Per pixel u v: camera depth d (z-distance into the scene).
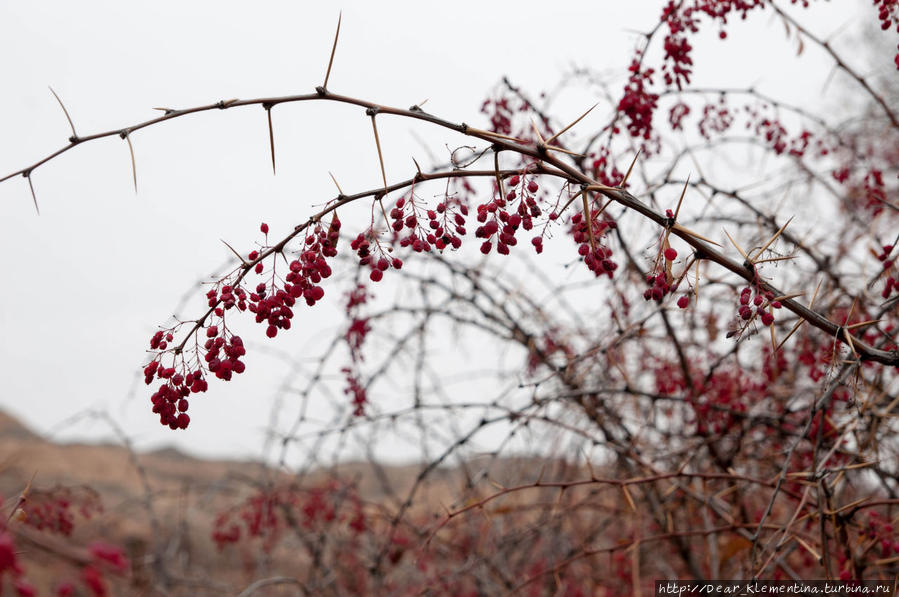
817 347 3.81
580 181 1.95
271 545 5.87
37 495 3.99
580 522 5.09
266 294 1.96
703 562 4.91
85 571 1.13
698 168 3.57
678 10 3.17
